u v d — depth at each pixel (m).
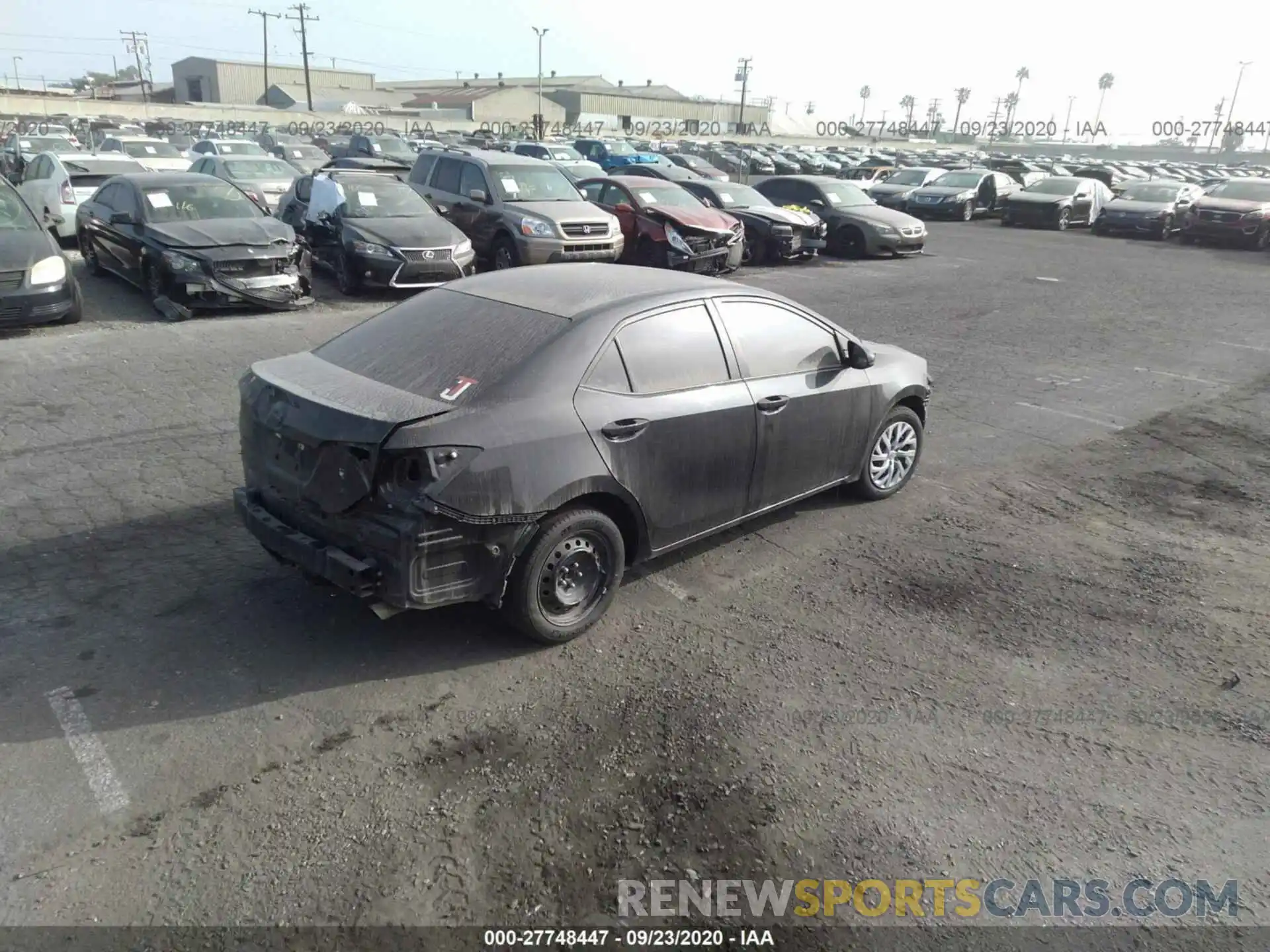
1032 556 5.46
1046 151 116.62
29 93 66.94
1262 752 3.66
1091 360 10.79
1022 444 7.66
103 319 10.28
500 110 92.62
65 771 3.29
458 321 4.40
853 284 15.77
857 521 5.88
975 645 4.42
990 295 15.12
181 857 2.93
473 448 3.69
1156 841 3.16
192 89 100.19
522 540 3.90
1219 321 13.56
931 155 74.50
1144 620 4.72
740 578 5.02
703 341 4.64
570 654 4.19
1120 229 25.88
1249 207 23.64
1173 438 7.93
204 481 5.94
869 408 5.68
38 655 3.96
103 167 15.85
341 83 107.56
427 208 13.09
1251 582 5.21
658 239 15.03
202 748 3.45
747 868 2.99
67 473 5.94
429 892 2.84
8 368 8.21
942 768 3.50
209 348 9.24
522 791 3.29
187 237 10.53
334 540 3.85
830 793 3.34
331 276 13.73
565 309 4.33
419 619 4.43
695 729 3.68
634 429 4.20
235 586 4.64
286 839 3.02
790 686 4.00
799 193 20.30
